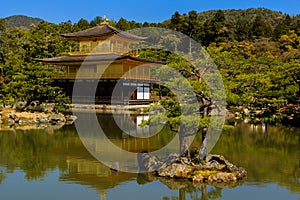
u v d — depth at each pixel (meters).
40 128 30.44
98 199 13.03
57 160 18.83
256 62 51.78
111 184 14.73
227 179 14.91
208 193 13.67
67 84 53.88
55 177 15.74
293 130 29.92
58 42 67.19
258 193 13.59
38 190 14.02
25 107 39.97
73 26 87.12
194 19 84.69
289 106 40.25
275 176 15.78
